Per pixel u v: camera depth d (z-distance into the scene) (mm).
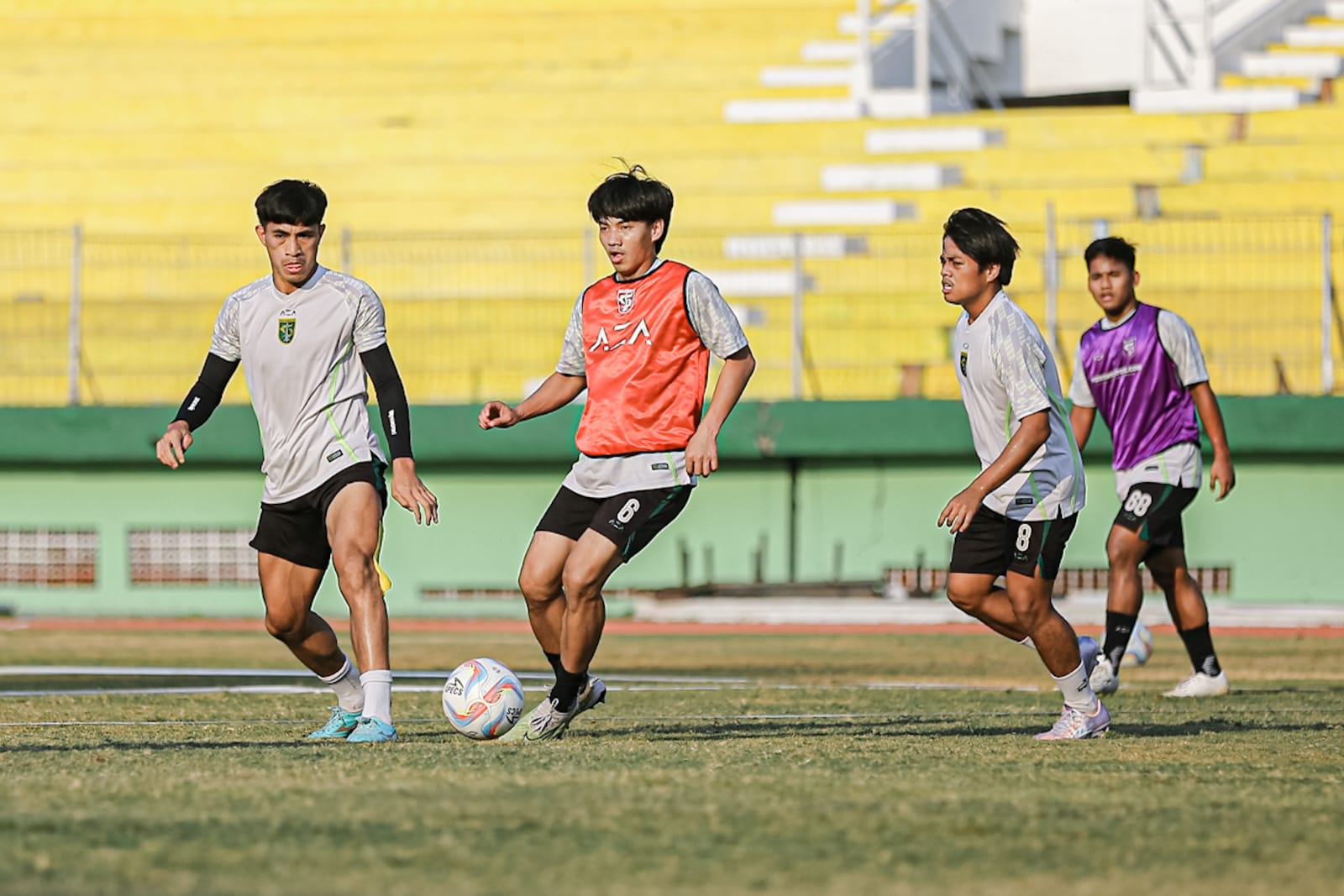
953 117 66438
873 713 25250
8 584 52844
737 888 11500
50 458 52031
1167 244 57469
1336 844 13234
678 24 75562
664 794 15164
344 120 70000
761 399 50969
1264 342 55688
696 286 20078
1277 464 50688
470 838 13039
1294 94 68375
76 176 66500
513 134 67812
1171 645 42438
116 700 26688
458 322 58188
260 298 20844
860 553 51406
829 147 66250
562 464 52094
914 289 59531
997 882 11789
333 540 20703
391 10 78188
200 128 70188
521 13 77000
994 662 36812
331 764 17312
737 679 32406
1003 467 19953
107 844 12727
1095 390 28609
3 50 75938
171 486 52562
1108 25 71375
